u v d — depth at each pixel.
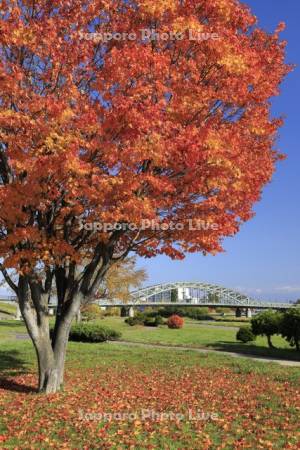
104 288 34.16
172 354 19.75
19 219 8.95
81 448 7.15
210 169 8.36
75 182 7.90
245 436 7.74
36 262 9.68
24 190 8.29
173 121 8.43
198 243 9.62
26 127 8.15
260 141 10.03
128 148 7.78
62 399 10.13
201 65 8.61
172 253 10.45
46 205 9.68
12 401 10.12
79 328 26.88
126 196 8.31
